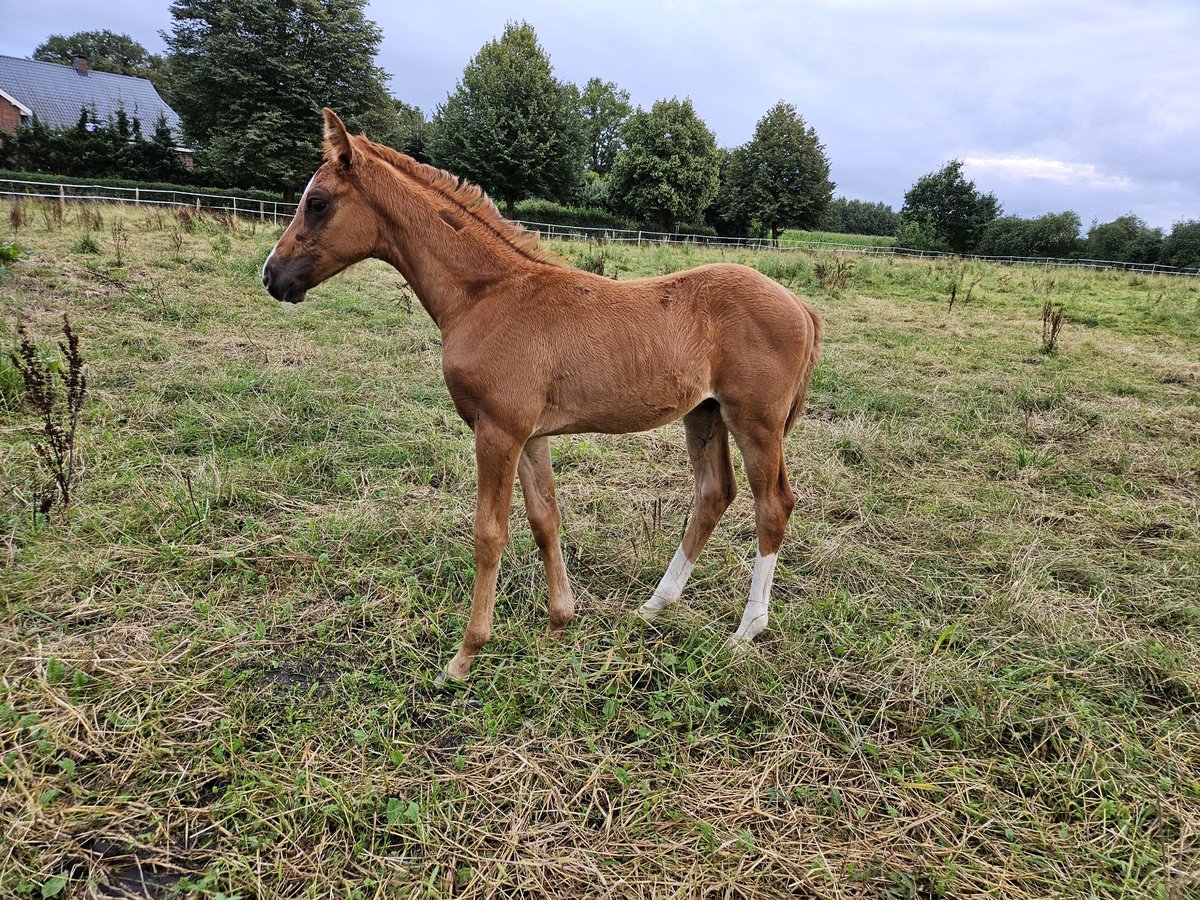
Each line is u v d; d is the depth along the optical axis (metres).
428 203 2.66
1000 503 4.29
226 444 4.39
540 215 33.66
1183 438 5.61
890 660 2.81
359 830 2.03
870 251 31.25
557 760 2.28
